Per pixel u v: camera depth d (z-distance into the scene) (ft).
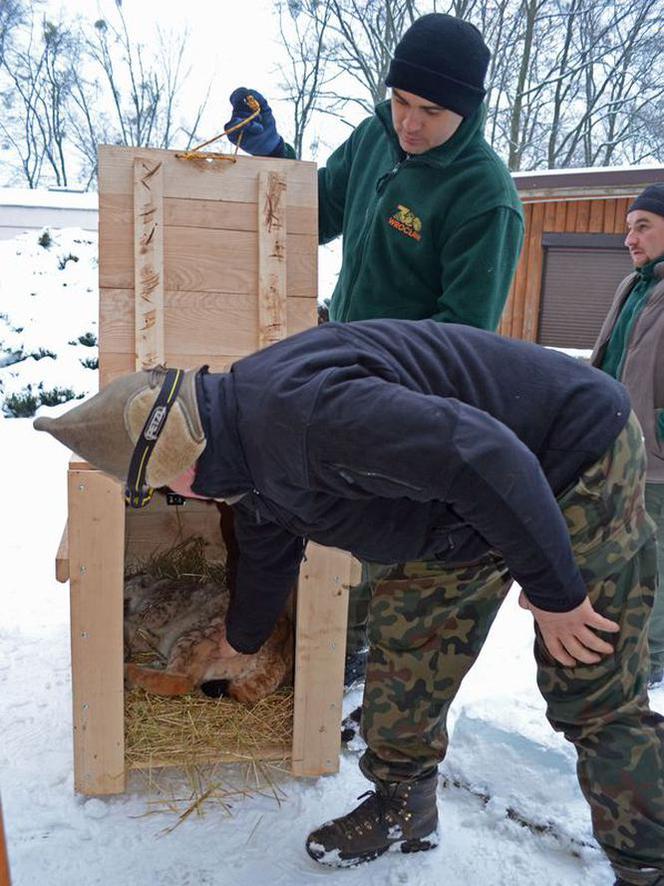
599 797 5.46
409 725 6.30
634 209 9.18
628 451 5.05
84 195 44.04
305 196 7.30
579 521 5.01
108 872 6.36
